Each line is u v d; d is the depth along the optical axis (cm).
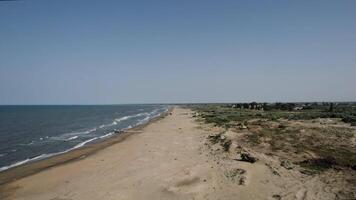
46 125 6438
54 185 1586
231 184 1381
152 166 1834
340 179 1376
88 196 1362
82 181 1619
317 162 1661
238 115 5769
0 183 1700
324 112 6178
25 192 1496
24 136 4384
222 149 2191
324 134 2644
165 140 2998
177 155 2128
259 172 1532
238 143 2331
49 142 3694
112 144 3084
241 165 1677
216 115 6334
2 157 2709
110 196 1341
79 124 6681
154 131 4034
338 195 1184
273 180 1404
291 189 1278
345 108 7969
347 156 1805
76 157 2450
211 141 2638
